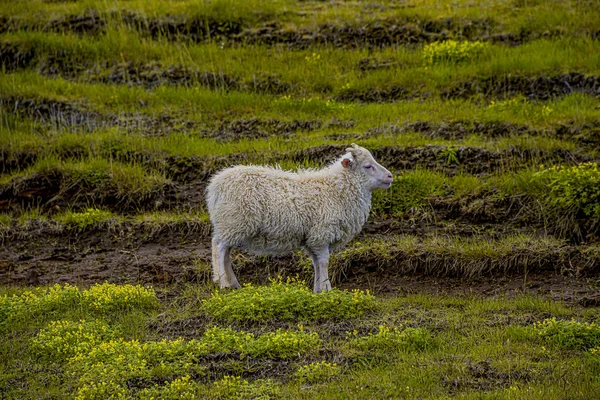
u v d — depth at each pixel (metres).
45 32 56.78
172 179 38.59
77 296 25.75
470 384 19.80
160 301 26.53
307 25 56.09
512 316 24.73
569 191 32.25
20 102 46.34
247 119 44.62
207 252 31.88
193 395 19.25
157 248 33.03
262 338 22.25
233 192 25.94
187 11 57.66
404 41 53.72
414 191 34.97
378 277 29.52
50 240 33.84
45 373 21.05
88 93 48.03
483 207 33.69
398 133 41.09
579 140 38.59
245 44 54.53
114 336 23.09
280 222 26.11
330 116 44.72
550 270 29.12
